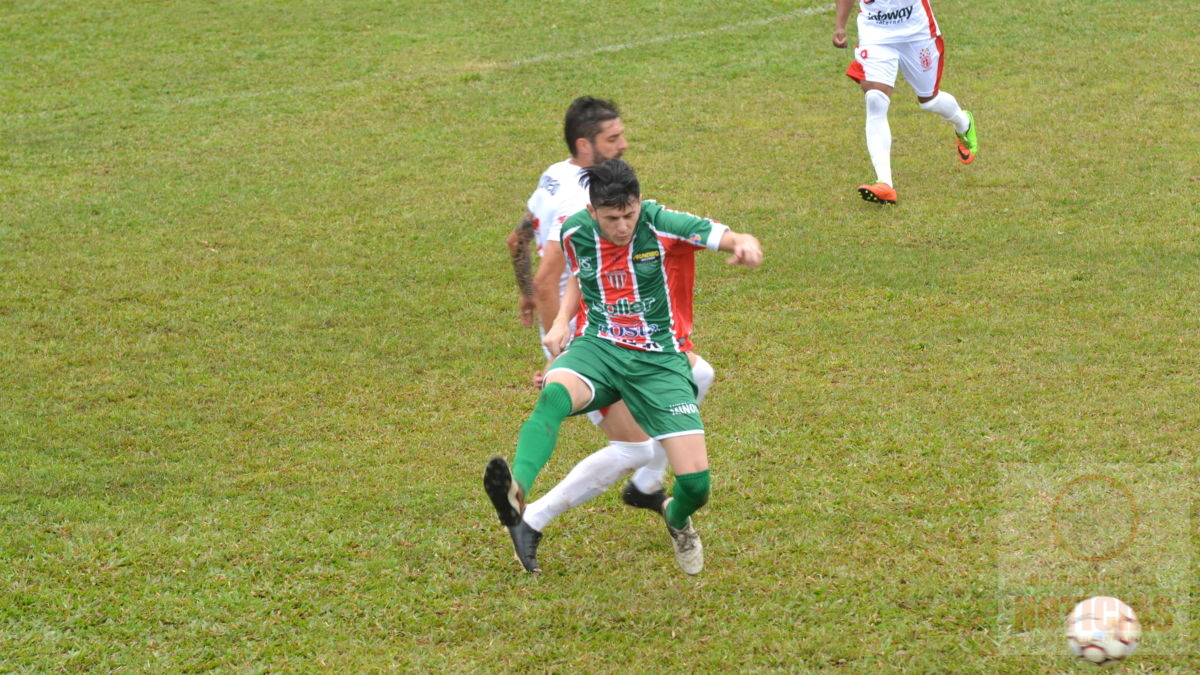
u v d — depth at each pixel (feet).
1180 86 100.68
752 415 52.65
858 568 40.34
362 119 102.42
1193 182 80.18
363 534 43.96
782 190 84.64
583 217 38.27
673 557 42.04
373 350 62.08
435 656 36.65
